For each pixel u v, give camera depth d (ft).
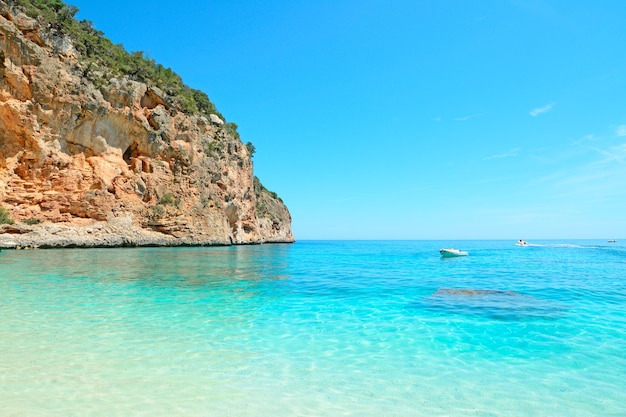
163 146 160.76
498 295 44.16
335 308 36.04
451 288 49.80
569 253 175.32
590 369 20.77
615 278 64.44
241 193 207.82
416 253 162.50
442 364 21.40
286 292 45.32
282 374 19.66
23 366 19.98
